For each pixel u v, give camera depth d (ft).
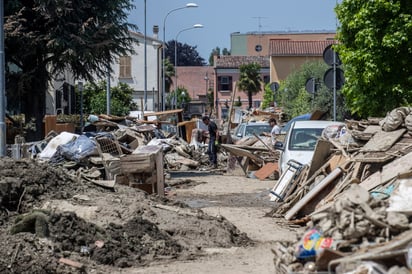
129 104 302.04
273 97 299.79
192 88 655.76
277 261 38.34
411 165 66.59
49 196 63.10
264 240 62.39
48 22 153.17
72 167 92.68
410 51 100.78
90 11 158.30
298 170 83.87
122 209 61.41
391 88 102.99
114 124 168.04
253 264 51.78
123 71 359.46
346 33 105.40
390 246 33.27
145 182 86.38
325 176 75.10
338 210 37.40
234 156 134.82
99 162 92.38
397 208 40.88
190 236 59.47
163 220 61.26
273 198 88.58
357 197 38.78
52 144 98.17
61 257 49.88
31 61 161.79
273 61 378.32
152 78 361.30
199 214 65.26
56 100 245.65
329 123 103.09
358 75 104.78
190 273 48.91
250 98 427.33
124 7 162.20
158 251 54.34
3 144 103.30
